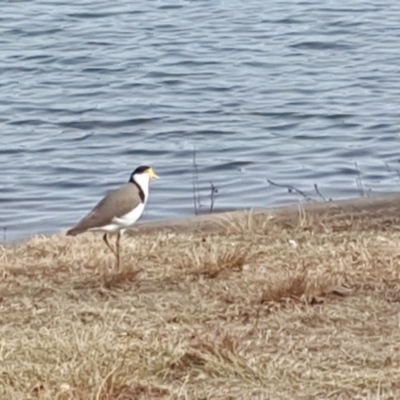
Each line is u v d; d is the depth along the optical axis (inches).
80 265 439.2
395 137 871.7
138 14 1411.2
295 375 333.7
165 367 338.0
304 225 490.0
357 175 756.0
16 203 721.6
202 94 1029.2
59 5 1462.8
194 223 514.9
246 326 371.6
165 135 895.1
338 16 1380.4
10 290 412.2
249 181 745.6
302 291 394.3
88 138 892.6
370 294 397.4
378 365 341.1
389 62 1147.3
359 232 474.9
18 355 343.9
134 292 406.6
